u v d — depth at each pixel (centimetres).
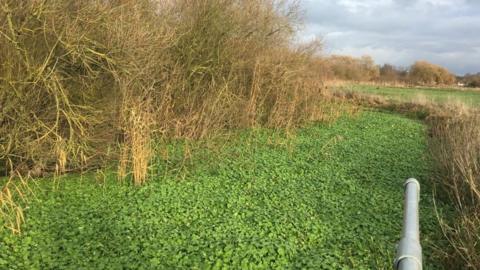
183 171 1284
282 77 2083
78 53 1071
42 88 1072
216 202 1038
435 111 2767
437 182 1235
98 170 1211
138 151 1162
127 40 1211
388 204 1073
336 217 971
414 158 1570
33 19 1038
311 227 904
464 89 6234
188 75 1759
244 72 2023
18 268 696
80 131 1173
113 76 1223
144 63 1374
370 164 1464
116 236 821
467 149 1105
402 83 7050
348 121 2461
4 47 995
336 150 1669
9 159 1041
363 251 800
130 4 1333
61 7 1080
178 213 958
